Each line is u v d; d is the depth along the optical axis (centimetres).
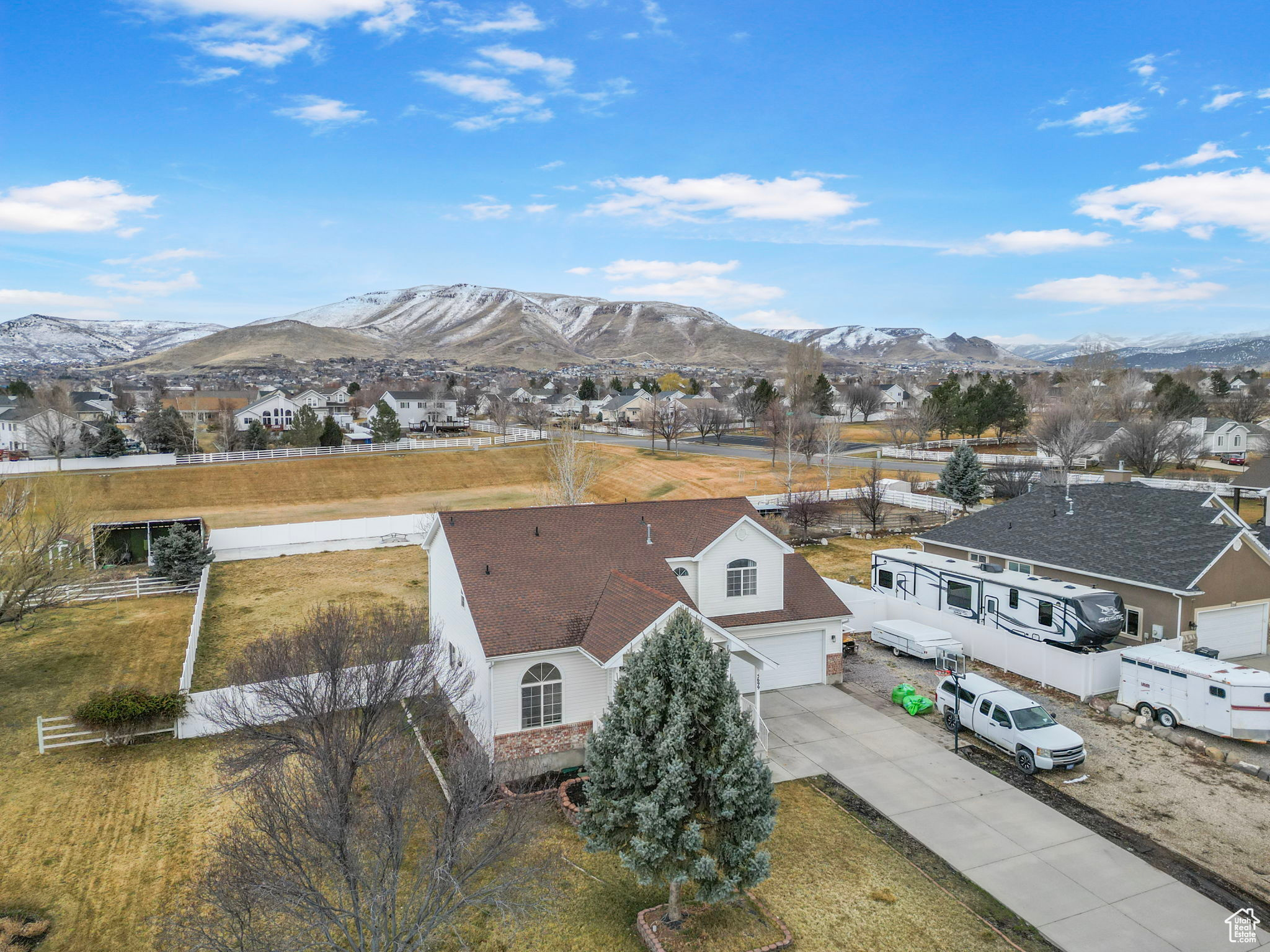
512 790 1962
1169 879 1589
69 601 3484
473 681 2102
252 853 1220
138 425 9462
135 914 1480
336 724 1599
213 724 2159
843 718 2416
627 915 1493
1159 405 9556
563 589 2295
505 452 8812
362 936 1192
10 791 1934
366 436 10412
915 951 1385
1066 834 1756
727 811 1352
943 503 5766
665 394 15638
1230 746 2161
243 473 7362
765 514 5550
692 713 1409
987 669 2850
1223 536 2786
